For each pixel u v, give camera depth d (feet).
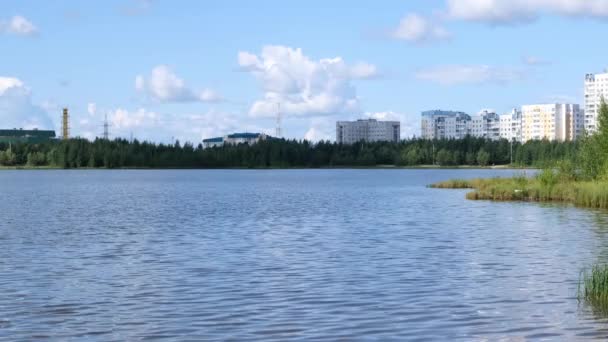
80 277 98.48
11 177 621.72
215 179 565.94
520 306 78.02
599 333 66.64
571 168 272.92
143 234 155.02
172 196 323.16
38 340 66.03
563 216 188.96
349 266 106.93
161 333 68.23
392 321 72.13
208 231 161.17
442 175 640.99
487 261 111.14
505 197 263.70
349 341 65.10
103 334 68.08
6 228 169.78
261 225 176.24
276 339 65.92
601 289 82.38
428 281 93.86
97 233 157.58
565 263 108.37
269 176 645.10
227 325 70.90
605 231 152.56
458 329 69.00
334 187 410.31
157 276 98.89
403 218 193.98
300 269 104.32
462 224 173.06
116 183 484.74
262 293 86.38
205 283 93.30
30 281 95.50
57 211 229.45
